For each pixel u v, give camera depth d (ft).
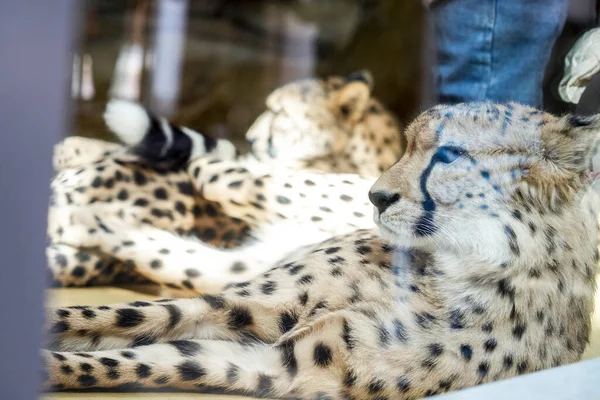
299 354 7.24
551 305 7.73
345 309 7.42
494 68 8.14
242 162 10.26
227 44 12.93
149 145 9.30
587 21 8.71
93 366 6.49
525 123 7.63
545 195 7.65
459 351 7.32
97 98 8.64
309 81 13.09
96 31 8.07
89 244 7.95
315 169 10.61
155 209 8.74
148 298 7.90
